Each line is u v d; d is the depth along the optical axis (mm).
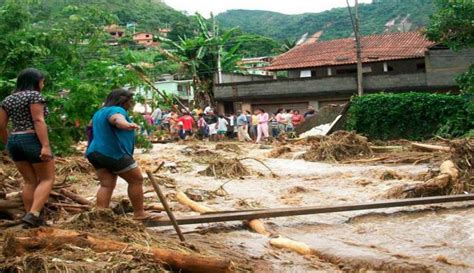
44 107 6812
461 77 22719
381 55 40125
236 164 14078
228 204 9914
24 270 4762
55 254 5125
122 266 4797
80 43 17500
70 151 16375
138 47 43250
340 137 17922
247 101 41188
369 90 36812
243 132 28500
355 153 17344
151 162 16750
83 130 16203
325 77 38344
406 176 12555
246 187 12078
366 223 8383
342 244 7102
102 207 7223
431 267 6020
